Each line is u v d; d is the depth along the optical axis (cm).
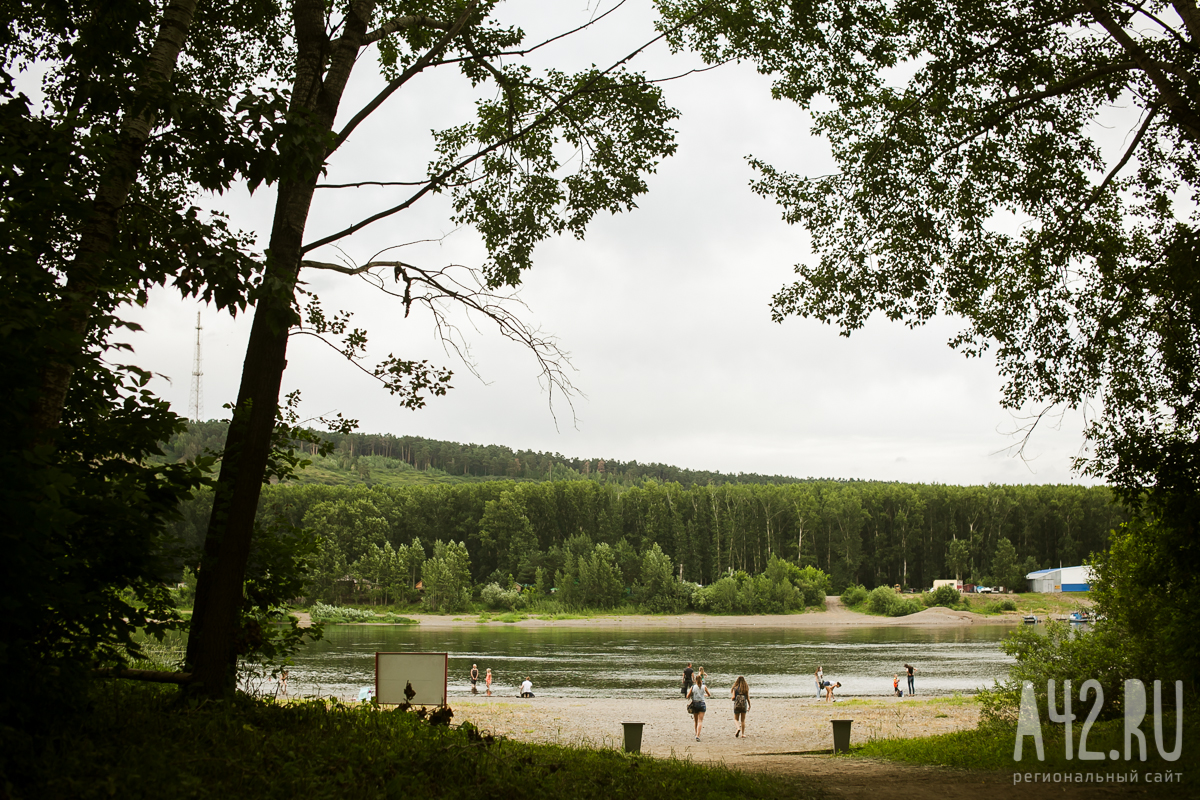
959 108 1312
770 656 6034
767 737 2253
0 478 445
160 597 719
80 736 589
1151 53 1160
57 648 600
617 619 11731
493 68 1149
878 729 2319
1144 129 1209
